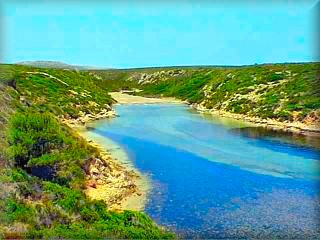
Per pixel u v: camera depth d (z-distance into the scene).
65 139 27.30
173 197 25.62
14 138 24.67
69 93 63.00
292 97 60.56
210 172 31.58
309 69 68.25
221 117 64.81
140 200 24.97
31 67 69.44
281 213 22.98
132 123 56.81
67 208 18.70
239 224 21.61
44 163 24.39
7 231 14.27
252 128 53.31
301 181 29.23
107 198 24.31
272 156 36.97
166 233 19.22
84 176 26.12
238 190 27.22
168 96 102.25
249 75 76.81
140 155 36.91
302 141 43.97
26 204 16.84
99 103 66.75
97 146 39.66
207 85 89.00
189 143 42.72
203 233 20.50
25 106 35.41
